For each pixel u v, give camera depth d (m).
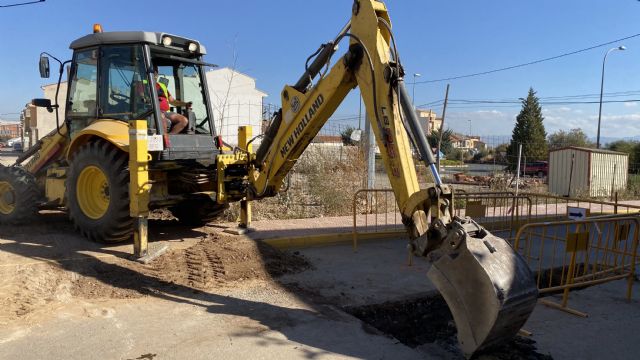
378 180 16.12
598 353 4.43
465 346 3.83
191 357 3.98
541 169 36.97
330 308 5.24
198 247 7.12
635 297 6.06
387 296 5.70
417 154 4.44
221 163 7.31
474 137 70.38
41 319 4.62
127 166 6.96
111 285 5.62
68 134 7.95
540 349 4.49
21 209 8.16
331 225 9.48
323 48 5.62
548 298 5.99
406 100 4.50
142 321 4.69
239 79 29.97
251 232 8.48
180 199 7.27
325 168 12.12
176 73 8.04
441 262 3.92
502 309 3.60
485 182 20.84
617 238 6.12
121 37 7.07
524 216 11.30
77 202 7.28
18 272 5.71
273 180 6.64
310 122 5.80
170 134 7.14
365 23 4.92
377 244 8.55
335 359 4.05
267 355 4.06
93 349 4.06
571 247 5.54
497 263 3.76
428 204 4.30
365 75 4.95
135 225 6.47
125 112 7.25
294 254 7.43
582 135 61.41
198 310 5.03
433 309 5.57
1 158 27.33
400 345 4.39
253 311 5.05
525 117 53.91
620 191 20.56
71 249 6.85
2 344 4.10
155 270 6.19
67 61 7.86
